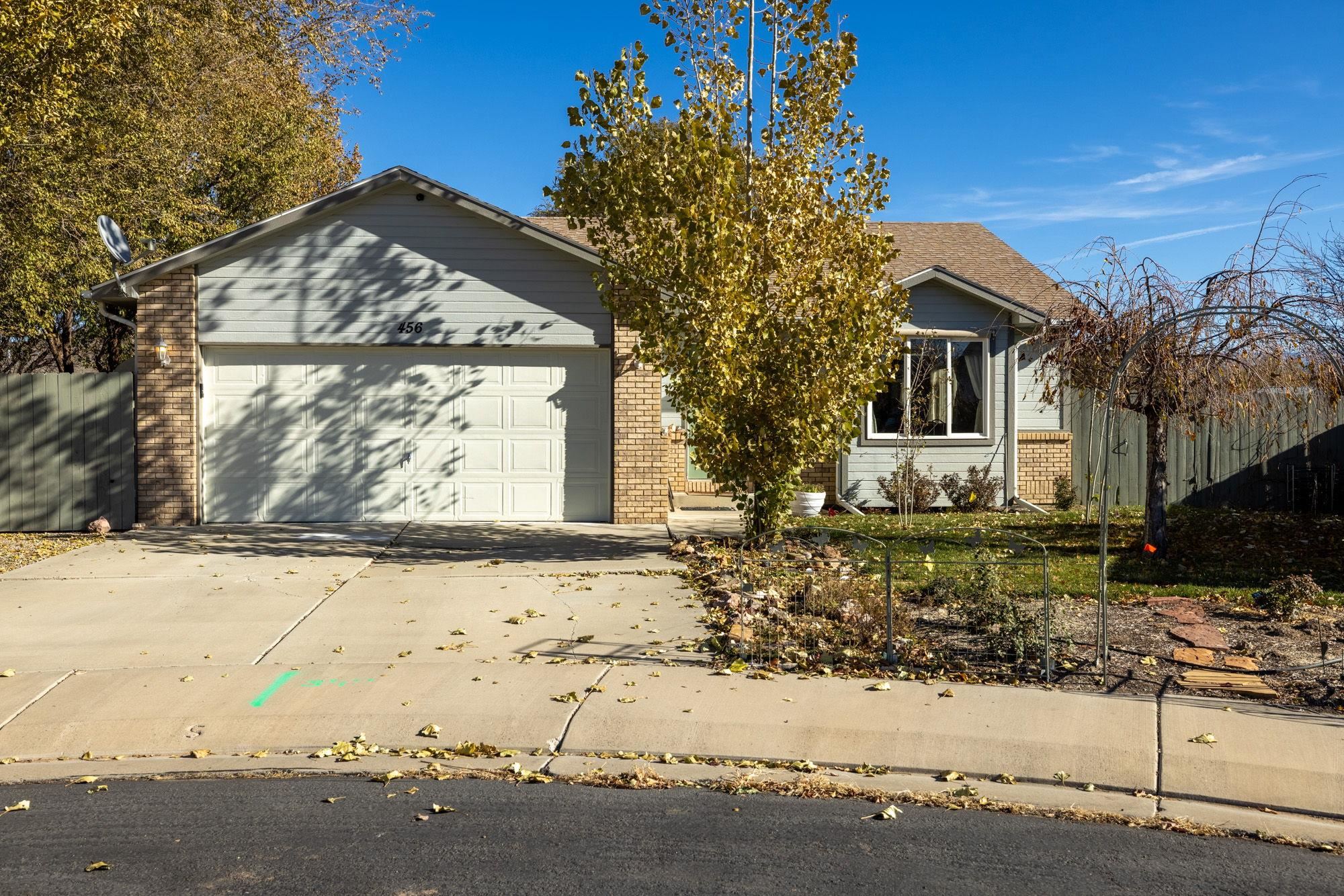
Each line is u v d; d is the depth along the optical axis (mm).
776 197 12109
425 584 10766
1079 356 12266
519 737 6578
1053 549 12727
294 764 6262
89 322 27188
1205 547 12852
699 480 19156
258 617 9344
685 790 5879
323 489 14781
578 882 4680
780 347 12016
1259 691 7277
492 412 14938
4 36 12812
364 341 14578
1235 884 4707
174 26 19203
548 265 14758
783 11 12383
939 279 17438
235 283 14453
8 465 14164
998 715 6848
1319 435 17344
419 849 5031
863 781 6031
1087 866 4891
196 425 14453
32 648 8312
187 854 4957
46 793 5805
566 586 10664
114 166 19688
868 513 17156
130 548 12758
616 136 11883
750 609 9328
